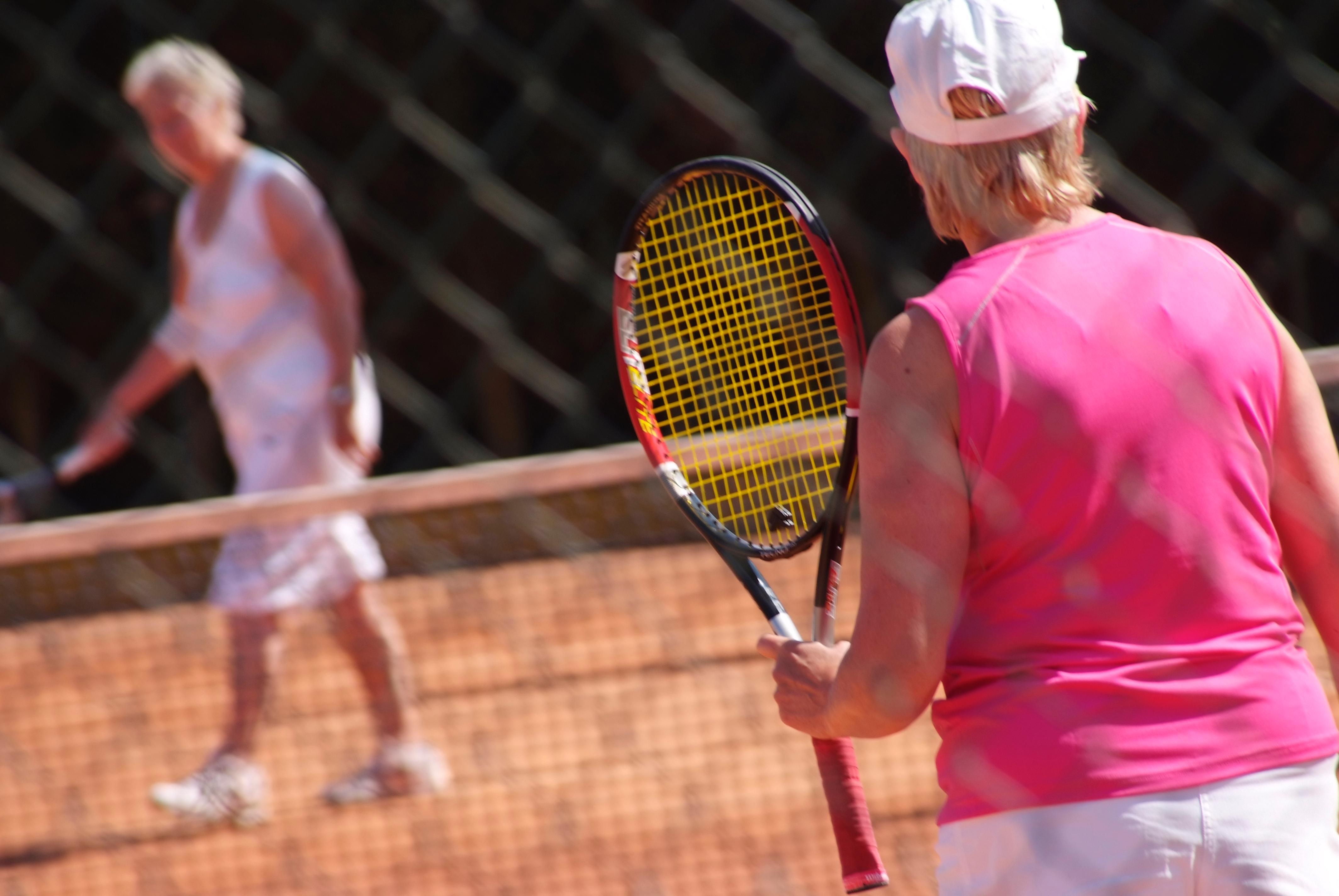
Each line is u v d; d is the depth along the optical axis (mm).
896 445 4777
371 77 12734
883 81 20922
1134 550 4727
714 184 6910
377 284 27969
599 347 28688
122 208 22219
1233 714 4746
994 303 4754
